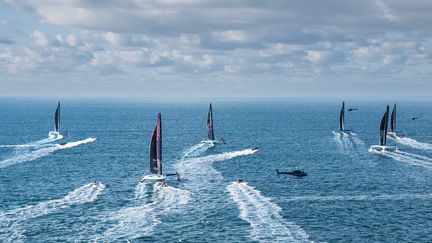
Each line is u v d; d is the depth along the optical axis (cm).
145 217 8162
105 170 12800
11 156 15250
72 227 7638
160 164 11019
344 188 10606
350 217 8350
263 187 10612
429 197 9800
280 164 13812
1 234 7306
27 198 9562
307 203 9244
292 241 7081
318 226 7825
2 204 9088
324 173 12394
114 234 7325
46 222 7894
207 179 11350
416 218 8344
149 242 7019
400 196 9869
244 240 7112
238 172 12419
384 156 15300
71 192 10100
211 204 9012
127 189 10294
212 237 7231
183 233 7400
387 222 8100
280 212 8581
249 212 8506
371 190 10412
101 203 9112
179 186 10531
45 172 12475
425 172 12512
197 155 15400
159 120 10838
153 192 9962
